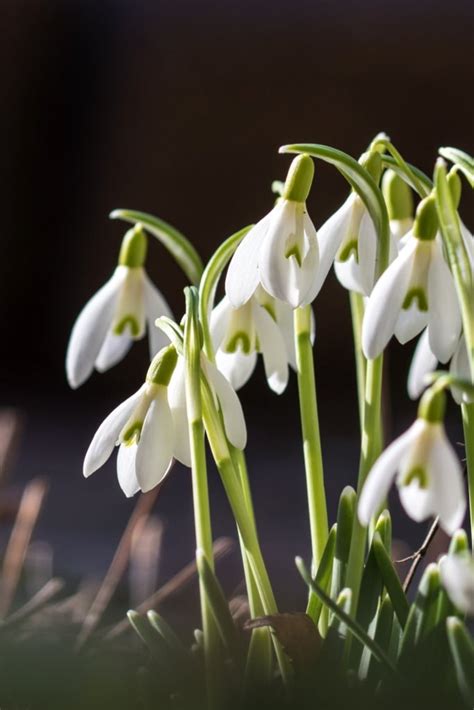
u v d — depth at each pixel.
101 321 0.75
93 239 3.38
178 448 0.69
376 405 0.69
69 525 1.68
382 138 0.69
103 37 3.27
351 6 3.19
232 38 3.26
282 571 1.20
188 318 0.68
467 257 0.66
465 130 3.20
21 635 0.75
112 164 3.34
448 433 2.54
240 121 3.29
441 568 0.67
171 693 0.68
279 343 0.72
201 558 0.67
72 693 0.67
